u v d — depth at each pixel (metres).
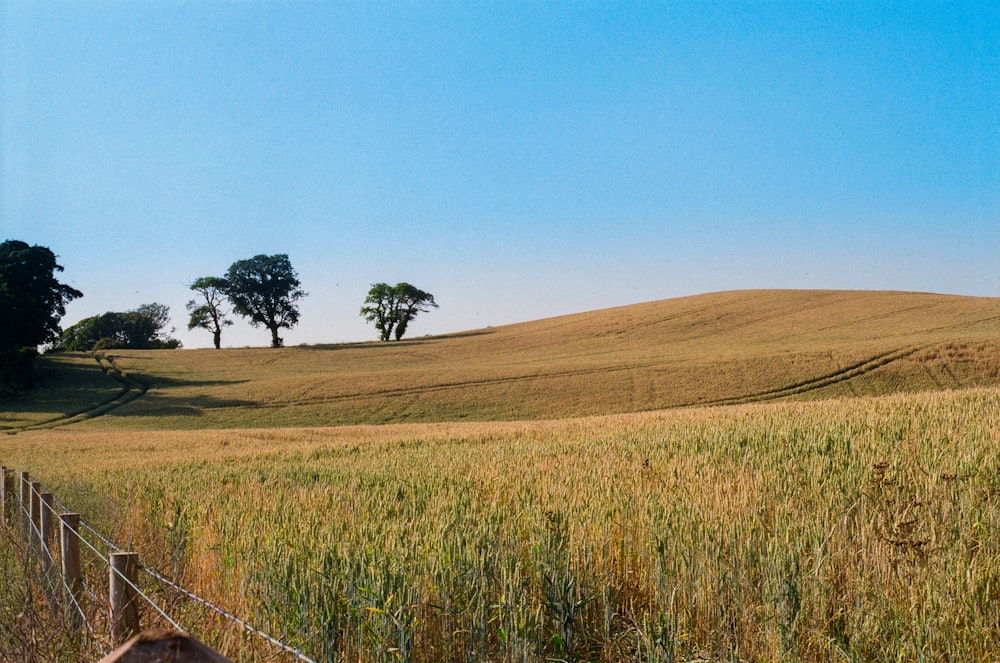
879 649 4.99
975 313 78.12
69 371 80.06
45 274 81.94
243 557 6.74
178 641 2.08
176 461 24.22
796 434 13.39
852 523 6.61
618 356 73.69
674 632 5.11
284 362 88.75
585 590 5.96
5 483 11.29
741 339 79.50
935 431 11.53
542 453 16.69
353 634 5.36
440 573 5.73
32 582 6.46
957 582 5.20
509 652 5.21
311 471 16.91
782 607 5.15
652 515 7.12
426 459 18.20
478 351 91.25
